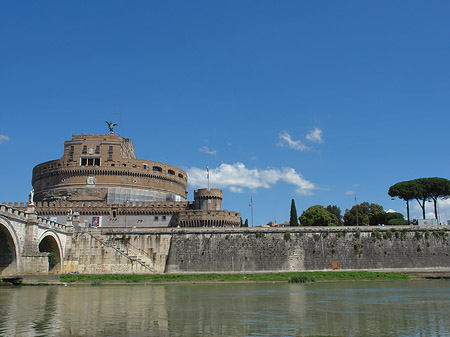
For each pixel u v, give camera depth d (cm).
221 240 8819
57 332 2523
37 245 6625
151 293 5081
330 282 7419
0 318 3005
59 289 5600
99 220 10869
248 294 5003
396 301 4272
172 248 8769
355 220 12706
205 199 10944
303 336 2500
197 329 2673
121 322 2892
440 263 8769
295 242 8819
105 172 12106
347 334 2569
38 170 12975
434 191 11181
